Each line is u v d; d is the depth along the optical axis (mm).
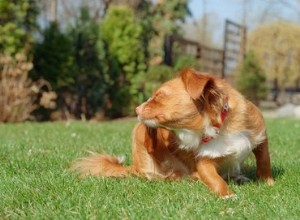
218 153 1745
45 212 1535
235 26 9992
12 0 5043
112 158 2072
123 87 6152
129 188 1787
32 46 5117
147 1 8805
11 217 1505
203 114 1705
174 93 1709
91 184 1823
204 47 8805
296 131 3875
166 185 1845
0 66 5000
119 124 4570
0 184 1839
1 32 4938
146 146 1996
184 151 1896
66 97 5754
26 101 4992
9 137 3301
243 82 9125
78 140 3049
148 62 6949
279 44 12477
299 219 1440
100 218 1476
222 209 1537
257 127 1803
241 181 1919
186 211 1506
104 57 6023
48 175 1954
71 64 5477
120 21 6184
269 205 1568
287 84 12914
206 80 1666
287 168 2148
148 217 1462
